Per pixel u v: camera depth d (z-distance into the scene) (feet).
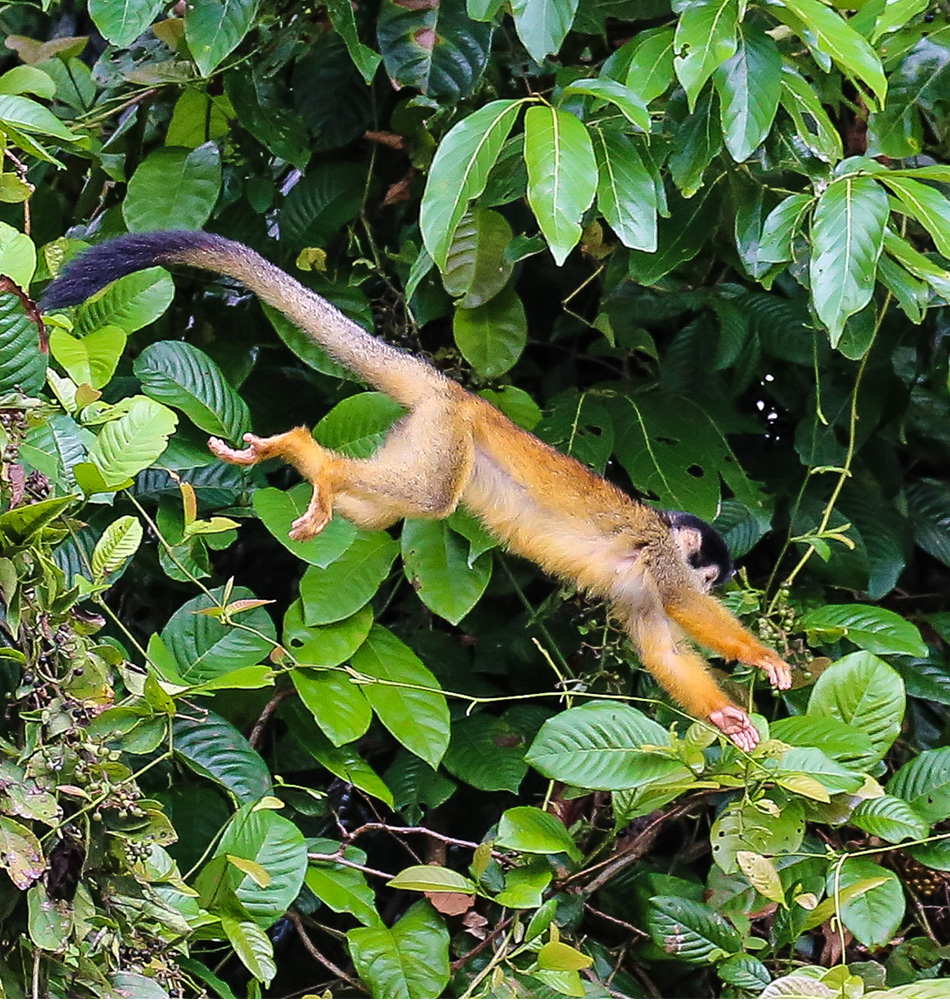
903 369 18.42
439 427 14.87
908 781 14.44
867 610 15.88
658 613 15.49
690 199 15.52
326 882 14.08
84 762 11.16
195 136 17.25
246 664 14.33
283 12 16.97
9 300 11.92
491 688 17.22
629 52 13.99
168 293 14.48
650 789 14.33
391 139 16.88
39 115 13.02
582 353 20.31
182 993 12.17
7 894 11.29
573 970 12.88
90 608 16.84
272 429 17.98
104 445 12.06
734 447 19.70
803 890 14.17
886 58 14.71
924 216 11.97
